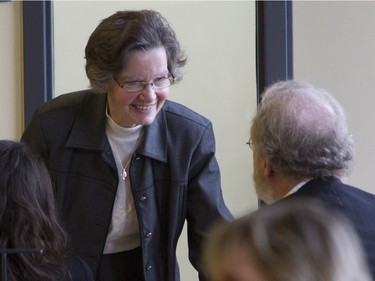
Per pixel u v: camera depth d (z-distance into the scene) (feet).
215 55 25.57
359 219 13.60
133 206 18.37
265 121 14.61
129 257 18.65
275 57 24.20
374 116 23.94
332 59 23.99
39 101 24.38
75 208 18.28
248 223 8.30
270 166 14.75
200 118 19.11
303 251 7.91
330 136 14.30
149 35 16.79
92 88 17.48
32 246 13.91
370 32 23.84
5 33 24.30
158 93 17.21
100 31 17.02
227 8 25.35
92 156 18.24
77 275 15.02
